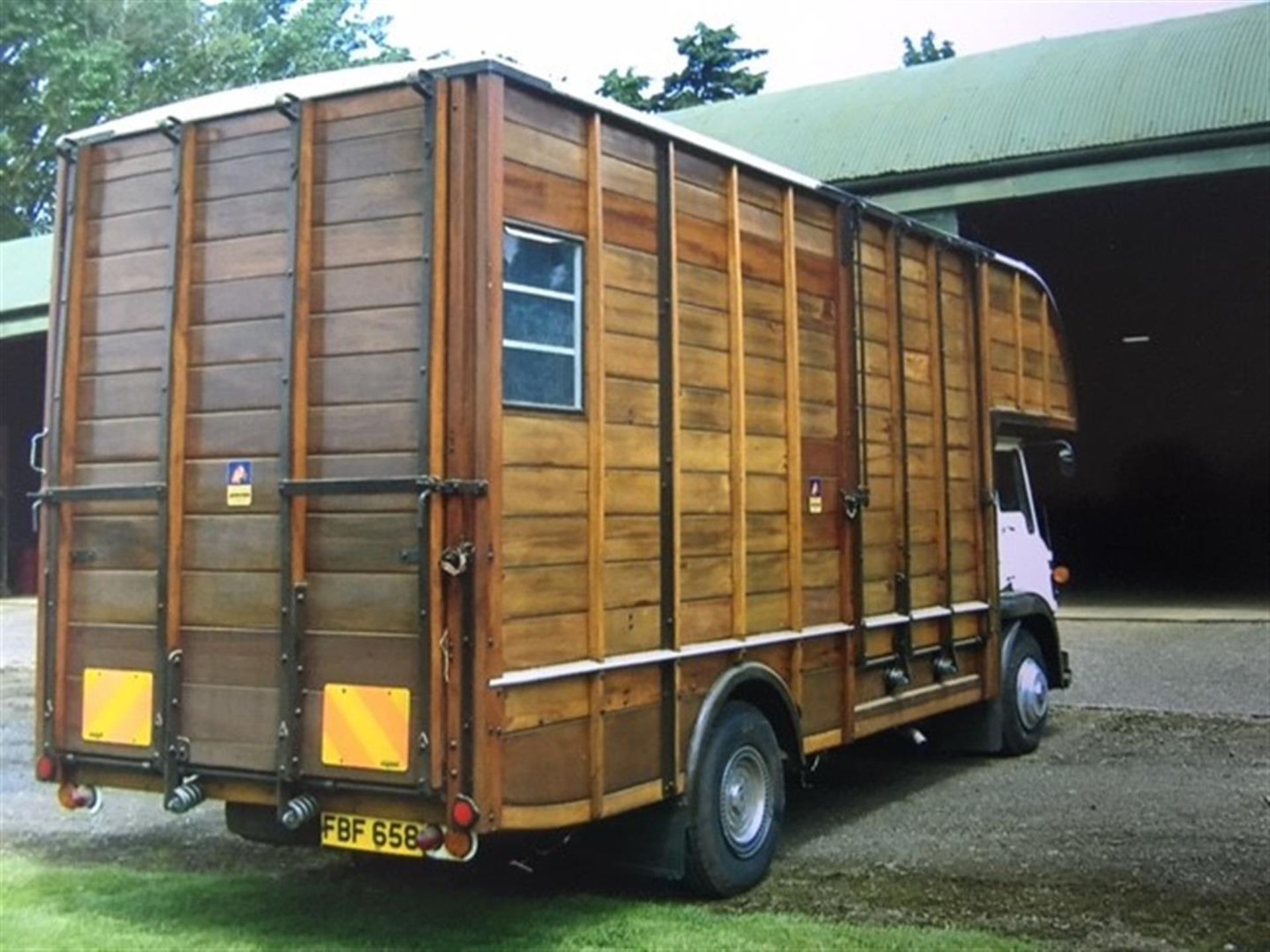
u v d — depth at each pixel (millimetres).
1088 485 29016
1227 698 11141
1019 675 9312
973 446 8758
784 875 6289
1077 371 27781
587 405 5215
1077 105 14961
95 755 5527
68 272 5777
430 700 4695
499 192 4812
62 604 5668
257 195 5281
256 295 5254
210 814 7602
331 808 4969
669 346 5688
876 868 6410
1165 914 5629
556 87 5066
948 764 9062
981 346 8859
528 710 4859
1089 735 9977
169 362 5434
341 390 4988
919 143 15391
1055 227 17328
